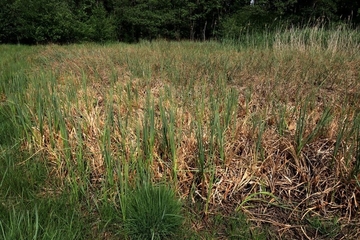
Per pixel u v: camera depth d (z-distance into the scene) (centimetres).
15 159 284
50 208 221
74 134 302
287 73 504
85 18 1967
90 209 227
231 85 465
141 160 247
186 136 284
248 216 228
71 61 723
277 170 256
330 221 223
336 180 241
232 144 272
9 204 225
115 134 288
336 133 279
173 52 773
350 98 390
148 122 294
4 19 1766
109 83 508
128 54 756
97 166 265
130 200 215
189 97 388
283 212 232
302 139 271
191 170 253
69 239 190
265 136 282
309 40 816
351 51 695
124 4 2339
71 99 382
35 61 845
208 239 207
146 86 453
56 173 270
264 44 908
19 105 345
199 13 2277
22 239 173
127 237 204
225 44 1045
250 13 1611
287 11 1675
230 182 248
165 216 204
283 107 338
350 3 1466
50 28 1761
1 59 866
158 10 2297
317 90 414
